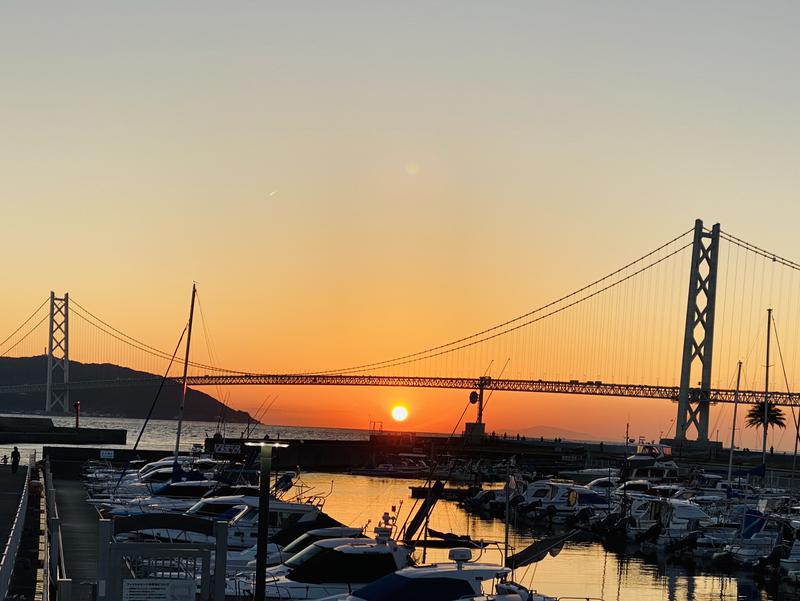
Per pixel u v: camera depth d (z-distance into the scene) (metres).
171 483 50.50
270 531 36.84
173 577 24.77
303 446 120.06
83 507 48.53
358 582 27.19
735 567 48.22
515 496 68.88
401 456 119.56
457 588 23.27
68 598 22.83
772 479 88.19
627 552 52.88
